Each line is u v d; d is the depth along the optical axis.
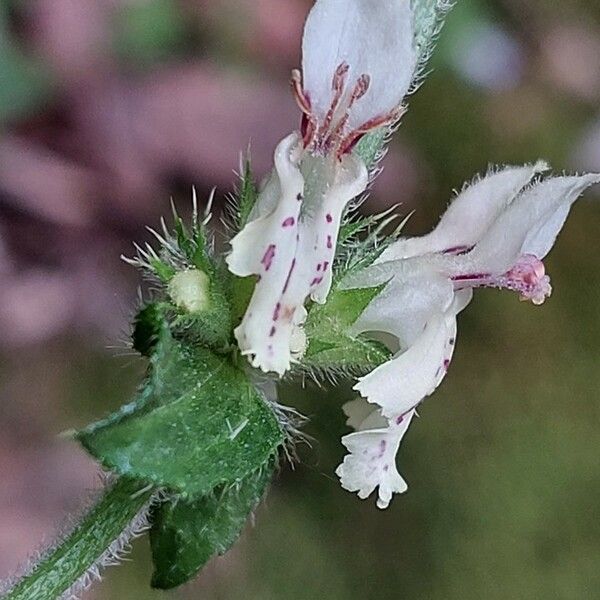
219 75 0.16
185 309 0.08
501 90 0.16
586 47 0.17
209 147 0.15
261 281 0.08
